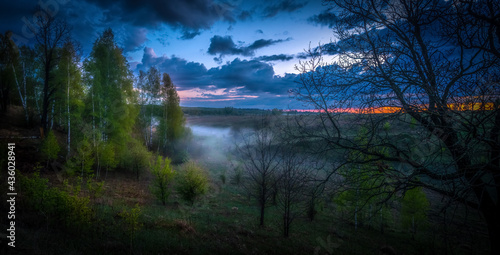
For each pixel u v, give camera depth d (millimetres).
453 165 3008
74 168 16391
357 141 3879
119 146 22266
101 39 24031
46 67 18938
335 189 4031
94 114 19875
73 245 6426
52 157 17266
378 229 14727
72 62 19500
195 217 12141
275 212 16328
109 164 19297
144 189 18000
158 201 15109
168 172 14609
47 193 7961
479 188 3670
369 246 11367
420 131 3227
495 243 3516
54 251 5648
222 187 21328
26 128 22547
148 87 33156
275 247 9477
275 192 11617
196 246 8141
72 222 7645
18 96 29422
